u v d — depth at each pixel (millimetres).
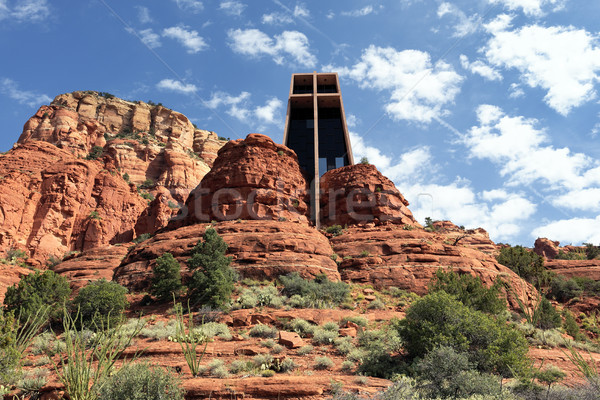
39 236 83688
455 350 21328
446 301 23547
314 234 51094
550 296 51062
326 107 105875
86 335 26344
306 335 27562
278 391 17922
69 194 91875
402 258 45438
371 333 26344
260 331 27656
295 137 101062
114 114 180375
